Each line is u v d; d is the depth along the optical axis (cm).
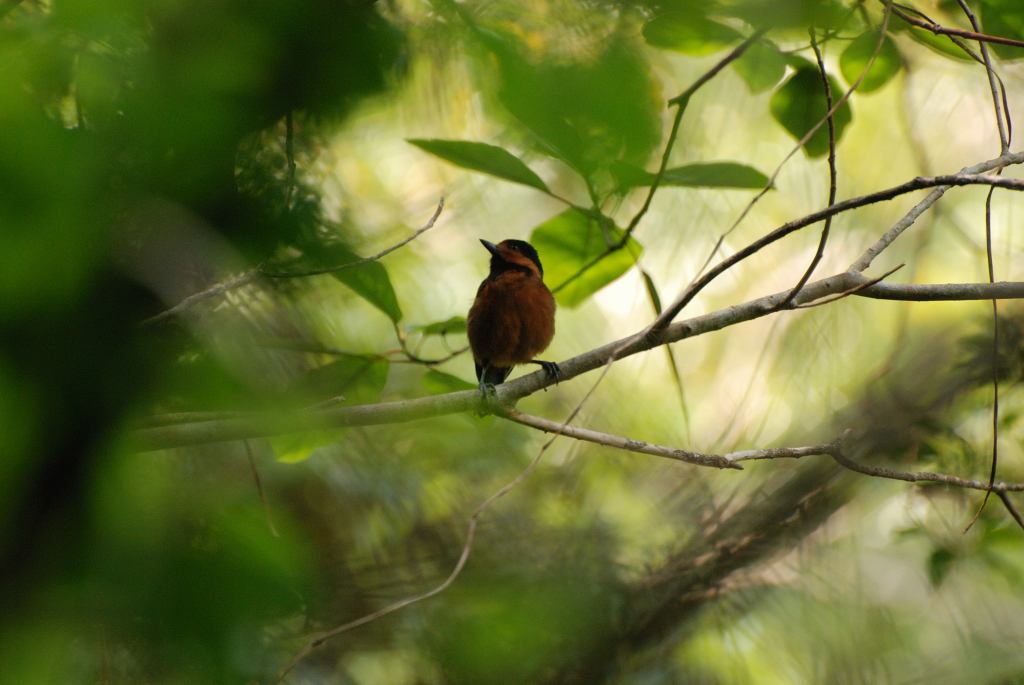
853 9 442
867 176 1065
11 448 197
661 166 443
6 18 217
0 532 198
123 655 203
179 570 208
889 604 905
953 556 884
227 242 245
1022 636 877
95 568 203
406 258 923
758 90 648
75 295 197
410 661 593
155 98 209
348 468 712
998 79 588
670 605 771
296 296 435
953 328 1052
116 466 214
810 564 862
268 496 572
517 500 923
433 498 825
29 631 197
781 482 920
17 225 186
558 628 620
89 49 208
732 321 665
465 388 700
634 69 222
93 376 208
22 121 191
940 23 631
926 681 838
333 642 580
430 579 679
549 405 1081
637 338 645
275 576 216
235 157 245
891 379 996
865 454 933
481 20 274
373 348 775
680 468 998
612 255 658
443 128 427
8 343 195
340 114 262
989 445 936
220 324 363
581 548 810
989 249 578
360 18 246
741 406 902
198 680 201
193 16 213
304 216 311
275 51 223
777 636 812
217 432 442
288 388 433
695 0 258
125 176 214
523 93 218
